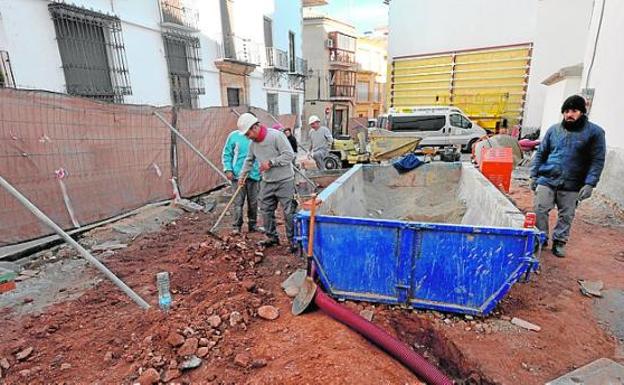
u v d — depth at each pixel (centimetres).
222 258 400
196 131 745
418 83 1841
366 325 263
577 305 319
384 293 316
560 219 414
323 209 357
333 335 261
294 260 419
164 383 219
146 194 608
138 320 279
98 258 423
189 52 1062
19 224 412
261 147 435
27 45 629
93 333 270
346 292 326
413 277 305
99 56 775
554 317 301
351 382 212
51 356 245
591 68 823
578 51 1399
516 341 271
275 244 470
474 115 1659
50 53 671
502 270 283
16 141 405
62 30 689
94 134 504
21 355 242
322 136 995
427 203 615
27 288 346
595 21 810
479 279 290
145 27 891
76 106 475
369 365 229
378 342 254
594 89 786
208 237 500
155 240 494
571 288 348
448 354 271
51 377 225
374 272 314
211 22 1165
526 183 840
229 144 521
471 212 500
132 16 848
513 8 1539
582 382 222
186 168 711
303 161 1298
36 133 425
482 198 465
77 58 725
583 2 1359
